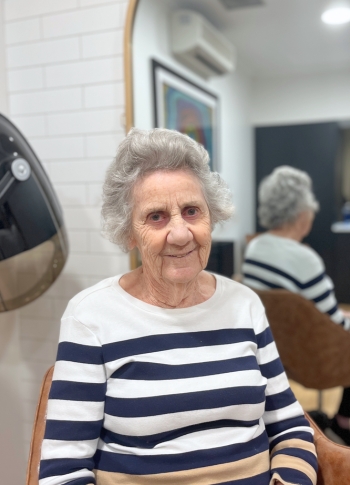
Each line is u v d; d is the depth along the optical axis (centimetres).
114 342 79
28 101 150
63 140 147
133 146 78
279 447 86
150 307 82
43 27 144
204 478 76
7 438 150
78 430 76
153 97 153
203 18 174
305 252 166
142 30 143
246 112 246
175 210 75
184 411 76
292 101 250
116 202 83
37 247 115
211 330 83
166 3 156
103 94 140
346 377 151
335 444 88
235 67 223
